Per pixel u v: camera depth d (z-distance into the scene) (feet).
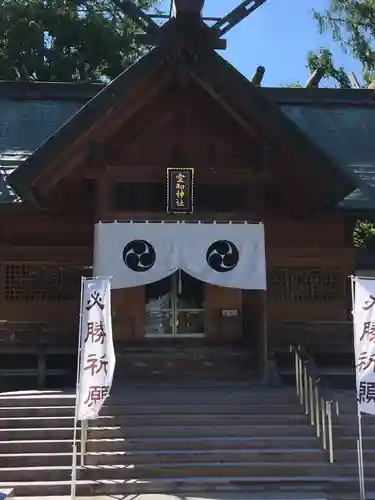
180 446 34.01
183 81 40.14
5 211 44.73
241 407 37.09
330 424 33.12
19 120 57.00
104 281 30.50
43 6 96.58
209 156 42.50
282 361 46.16
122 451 33.58
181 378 45.06
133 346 46.57
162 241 40.65
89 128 38.22
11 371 43.29
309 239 48.11
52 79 98.94
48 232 46.85
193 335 47.73
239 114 40.19
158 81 39.83
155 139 42.45
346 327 47.24
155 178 42.09
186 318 47.85
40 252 46.65
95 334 30.01
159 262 40.37
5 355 44.68
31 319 46.16
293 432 35.27
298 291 47.73
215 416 36.04
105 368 29.78
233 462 33.17
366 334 28.76
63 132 37.91
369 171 51.03
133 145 42.19
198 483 31.60
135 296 47.44
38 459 32.73
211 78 39.11
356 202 46.16
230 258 40.88
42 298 46.39
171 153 42.37
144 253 40.47
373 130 59.62
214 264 40.70
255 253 41.11
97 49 100.17
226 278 40.57
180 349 45.91
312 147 38.42
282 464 32.78
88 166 40.14
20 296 46.26
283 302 47.44
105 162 40.78
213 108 42.24
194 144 42.57
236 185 42.52
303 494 30.83
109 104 38.01
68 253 46.85
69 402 36.76
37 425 35.01
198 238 40.91
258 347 43.21
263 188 42.22
